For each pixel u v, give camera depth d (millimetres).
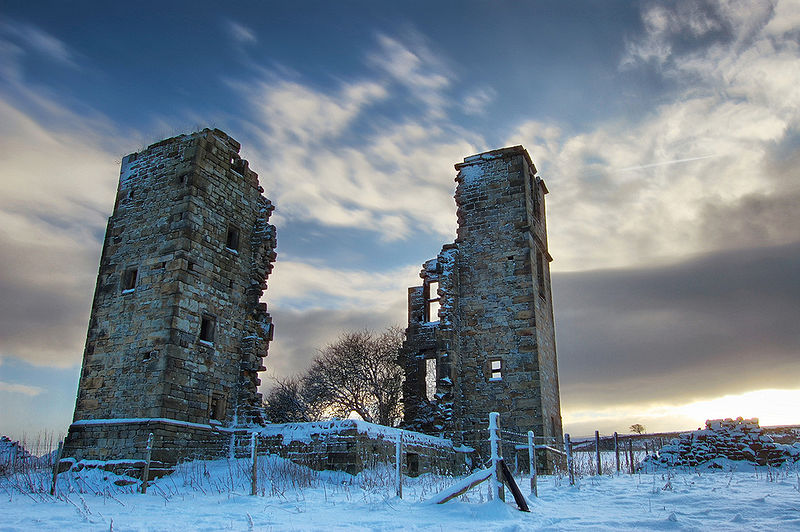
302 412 42000
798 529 8867
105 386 20797
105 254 23047
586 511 11414
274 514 11203
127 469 18422
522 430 24938
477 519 10367
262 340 23766
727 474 19578
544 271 30078
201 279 21719
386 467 19438
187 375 20422
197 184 22250
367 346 42312
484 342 26719
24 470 18844
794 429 28656
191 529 9500
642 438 35500
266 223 25078
